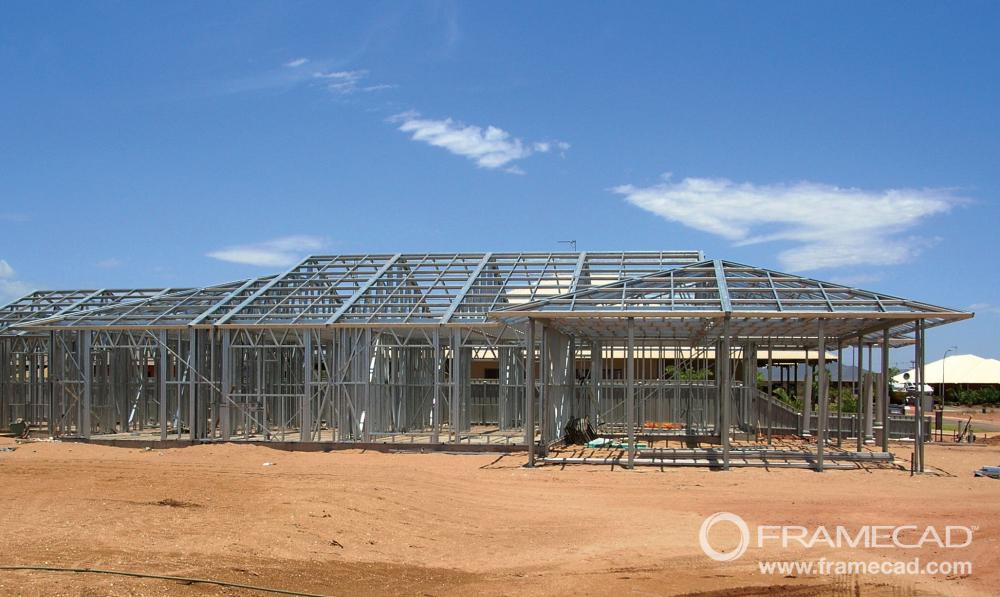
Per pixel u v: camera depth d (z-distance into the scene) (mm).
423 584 10367
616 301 21734
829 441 28938
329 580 10148
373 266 30594
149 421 32031
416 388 32656
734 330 25484
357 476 18438
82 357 28359
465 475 19938
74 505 13500
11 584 8625
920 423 20906
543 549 12422
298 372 32906
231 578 9688
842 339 27969
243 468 20766
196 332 27266
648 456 23266
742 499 16656
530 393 21672
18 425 30359
